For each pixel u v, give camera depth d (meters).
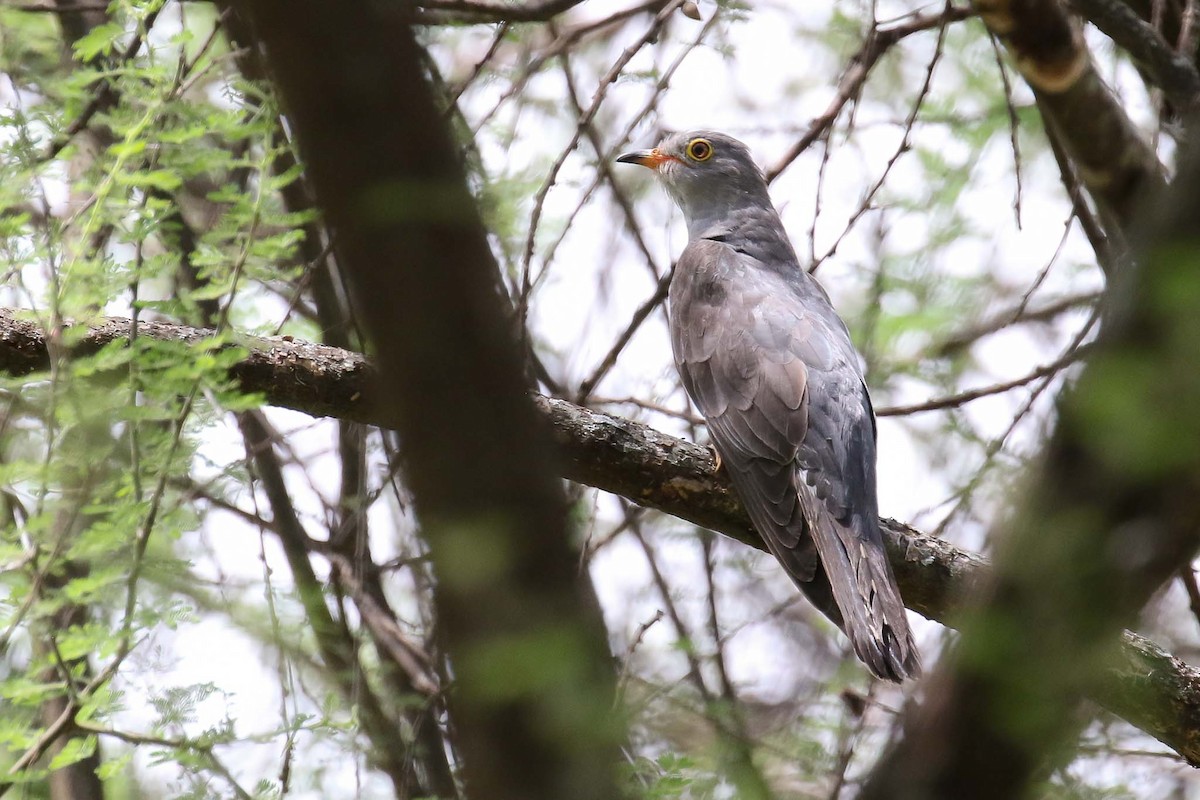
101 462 7.56
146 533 7.38
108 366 7.56
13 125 7.63
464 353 3.09
